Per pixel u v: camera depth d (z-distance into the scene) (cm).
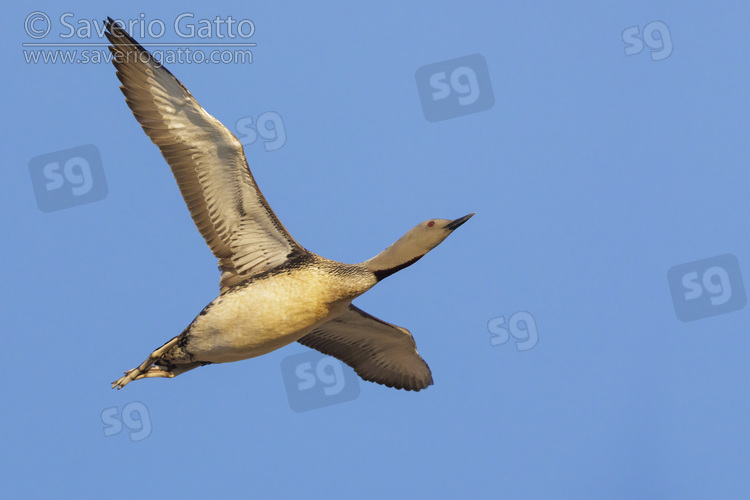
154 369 1524
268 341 1514
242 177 1527
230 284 1555
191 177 1527
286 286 1516
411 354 1853
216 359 1518
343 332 1845
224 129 1496
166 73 1473
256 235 1561
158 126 1503
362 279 1552
